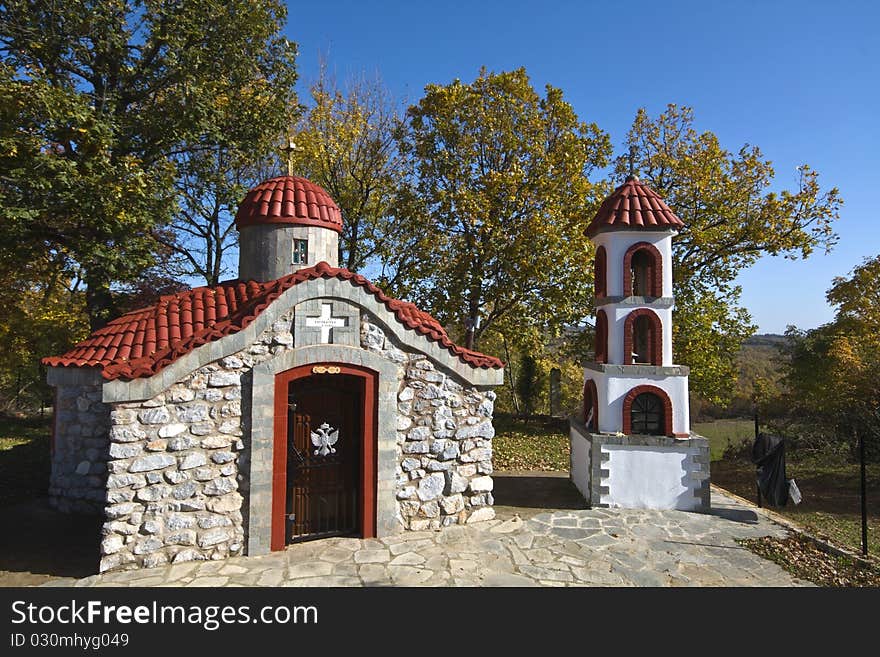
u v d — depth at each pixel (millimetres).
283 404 7723
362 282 8156
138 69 14359
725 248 19672
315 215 10031
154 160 14859
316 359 7898
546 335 22109
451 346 8758
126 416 6836
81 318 20219
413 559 7520
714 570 7465
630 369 10234
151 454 6977
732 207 19031
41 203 11367
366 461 8258
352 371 8164
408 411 8578
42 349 19922
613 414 10281
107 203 11570
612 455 10172
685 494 10031
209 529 7285
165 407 7066
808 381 21531
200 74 14141
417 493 8609
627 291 10430
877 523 10828
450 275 18984
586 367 11719
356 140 20391
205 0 13703
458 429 8930
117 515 6793
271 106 15508
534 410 26969
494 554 7797
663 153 20047
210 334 7262
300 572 7004
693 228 18656
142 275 17625
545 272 17672
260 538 7492
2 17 12273
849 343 18578
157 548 7020
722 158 19328
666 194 19781
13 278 17688
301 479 8227
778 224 18609
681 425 10219
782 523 9461
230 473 7430
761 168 18984
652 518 9555
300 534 8141
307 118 20062
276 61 15750
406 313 8789
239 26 14484
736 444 20875
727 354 21547
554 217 17297
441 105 18203
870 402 16516
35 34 12289
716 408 31297
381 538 8242
